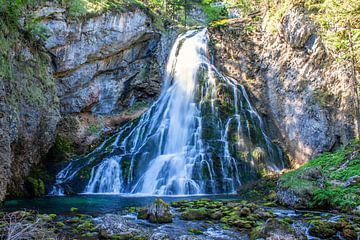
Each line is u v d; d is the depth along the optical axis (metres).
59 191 16.17
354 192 10.94
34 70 15.50
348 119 15.73
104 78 21.94
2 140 11.84
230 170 17.42
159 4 29.73
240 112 20.72
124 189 17.14
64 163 18.27
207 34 25.48
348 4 14.53
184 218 9.70
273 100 20.62
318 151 17.36
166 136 20.14
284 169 18.47
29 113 14.59
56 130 17.41
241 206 10.95
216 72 22.67
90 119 21.28
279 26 20.25
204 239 7.41
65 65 19.03
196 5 36.50
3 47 12.72
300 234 7.54
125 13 21.64
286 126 19.59
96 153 19.28
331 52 16.80
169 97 22.92
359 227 8.38
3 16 13.53
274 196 12.92
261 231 7.54
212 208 11.05
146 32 23.36
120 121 22.27
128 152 19.28
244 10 30.02
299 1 18.75
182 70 23.58
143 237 7.71
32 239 6.52
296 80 19.08
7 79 12.66
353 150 14.45
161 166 17.78
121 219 8.52
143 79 23.66
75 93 20.47
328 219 9.30
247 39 23.02
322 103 17.28
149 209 9.74
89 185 17.02
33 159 15.80
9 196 14.41
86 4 19.66
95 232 8.16
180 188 16.30
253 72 22.16
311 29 17.84
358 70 15.44
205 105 20.69
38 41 16.17
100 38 20.42
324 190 11.20
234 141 18.83
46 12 17.36
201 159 17.80
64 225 8.84
